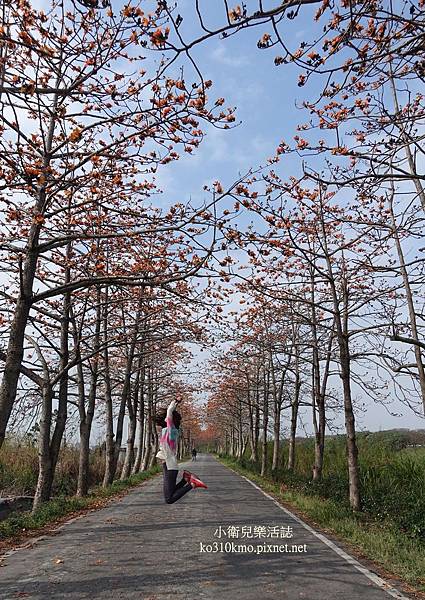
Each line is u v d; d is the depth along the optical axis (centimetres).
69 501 1288
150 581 577
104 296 1455
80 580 584
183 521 1046
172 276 914
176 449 735
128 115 733
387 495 1224
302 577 597
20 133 723
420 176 598
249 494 1656
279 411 2497
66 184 800
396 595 529
